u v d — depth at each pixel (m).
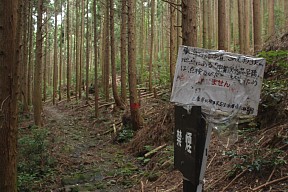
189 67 2.92
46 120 16.67
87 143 11.12
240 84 2.80
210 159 5.89
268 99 6.30
